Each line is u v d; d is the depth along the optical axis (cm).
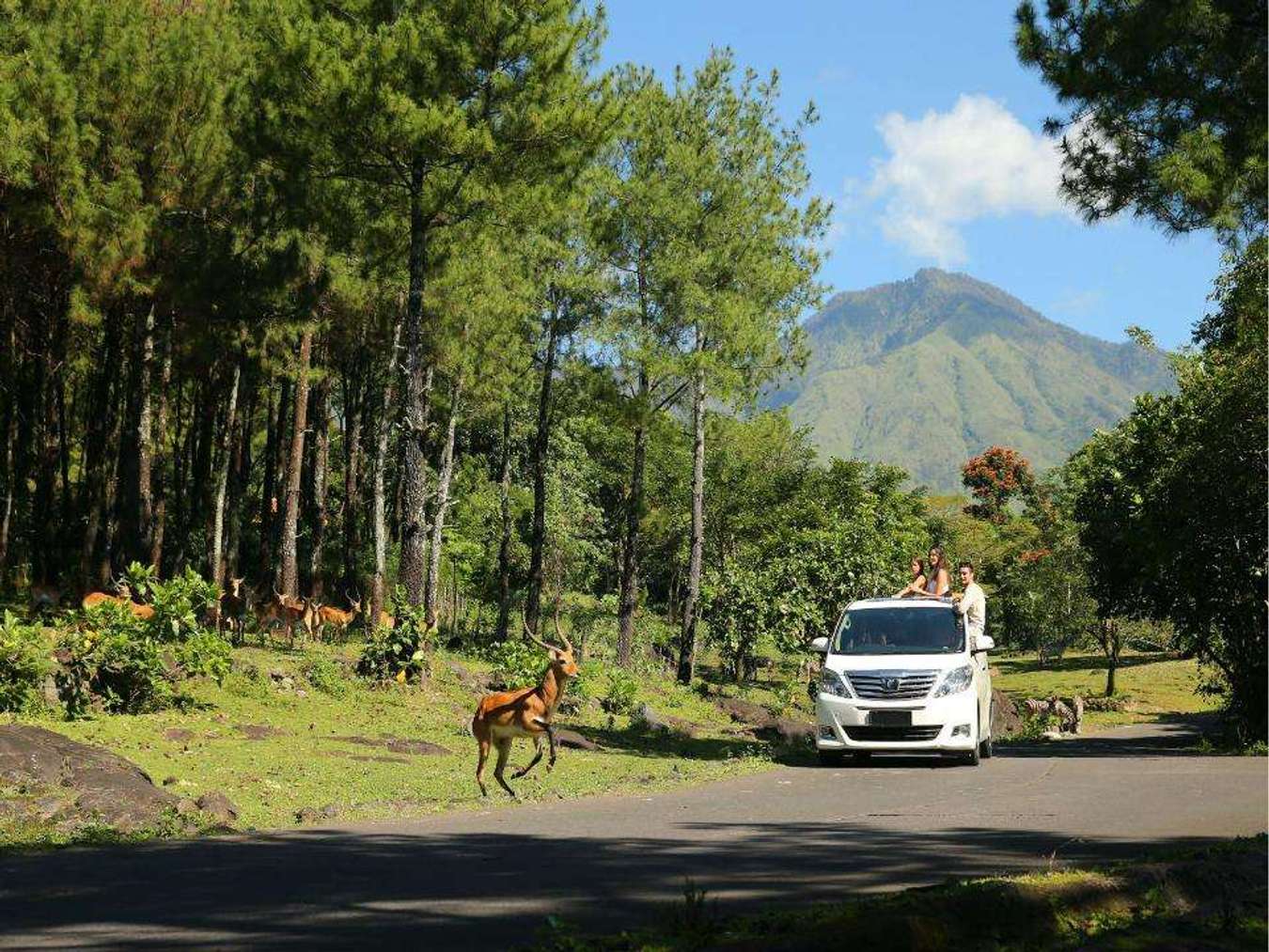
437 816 1029
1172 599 2380
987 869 659
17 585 3322
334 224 2612
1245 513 2130
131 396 3052
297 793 1303
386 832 887
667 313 3747
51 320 3138
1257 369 1970
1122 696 5069
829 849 751
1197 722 3872
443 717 2138
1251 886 567
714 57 3872
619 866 689
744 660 4825
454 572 5025
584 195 2742
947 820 902
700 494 4091
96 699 1725
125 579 2084
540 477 3912
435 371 3959
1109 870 562
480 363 3712
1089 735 3111
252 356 3238
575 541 5534
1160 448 2288
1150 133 1510
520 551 5347
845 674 1520
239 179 2820
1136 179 1498
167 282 2645
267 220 2795
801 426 6106
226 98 2677
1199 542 2222
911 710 1478
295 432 3291
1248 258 1861
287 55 2267
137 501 2861
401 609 2367
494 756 1755
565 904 569
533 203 2483
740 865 688
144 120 2605
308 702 2066
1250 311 1988
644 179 3728
